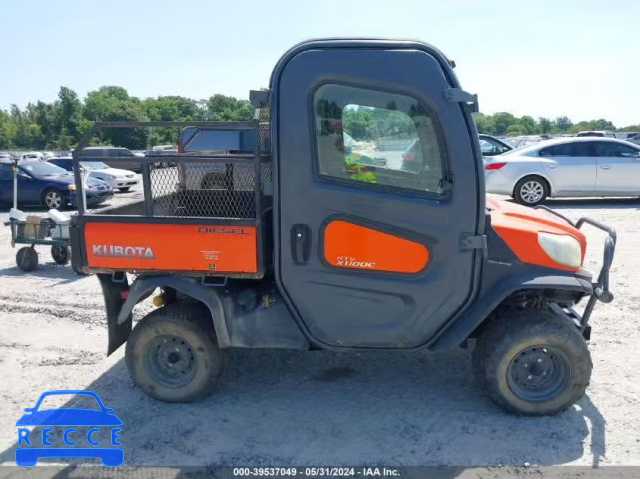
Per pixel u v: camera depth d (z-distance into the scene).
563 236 3.51
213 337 3.72
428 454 3.23
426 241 3.36
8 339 5.11
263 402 3.88
